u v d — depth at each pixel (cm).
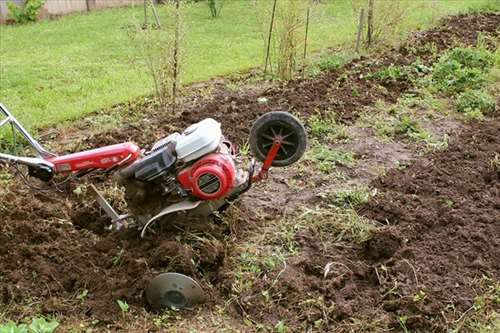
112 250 358
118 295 329
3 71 736
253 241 368
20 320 320
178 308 322
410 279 335
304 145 348
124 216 361
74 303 330
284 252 361
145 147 493
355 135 506
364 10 750
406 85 612
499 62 669
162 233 360
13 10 1075
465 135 506
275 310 323
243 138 496
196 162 339
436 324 308
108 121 556
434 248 362
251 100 579
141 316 321
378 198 409
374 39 751
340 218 386
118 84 668
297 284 335
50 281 343
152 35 585
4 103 613
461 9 959
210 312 323
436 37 771
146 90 632
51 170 347
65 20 1083
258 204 407
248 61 732
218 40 859
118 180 348
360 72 646
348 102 567
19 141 507
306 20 671
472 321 312
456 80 605
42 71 734
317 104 560
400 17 755
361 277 346
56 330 311
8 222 380
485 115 549
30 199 408
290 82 633
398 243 364
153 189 349
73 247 365
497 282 335
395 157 472
